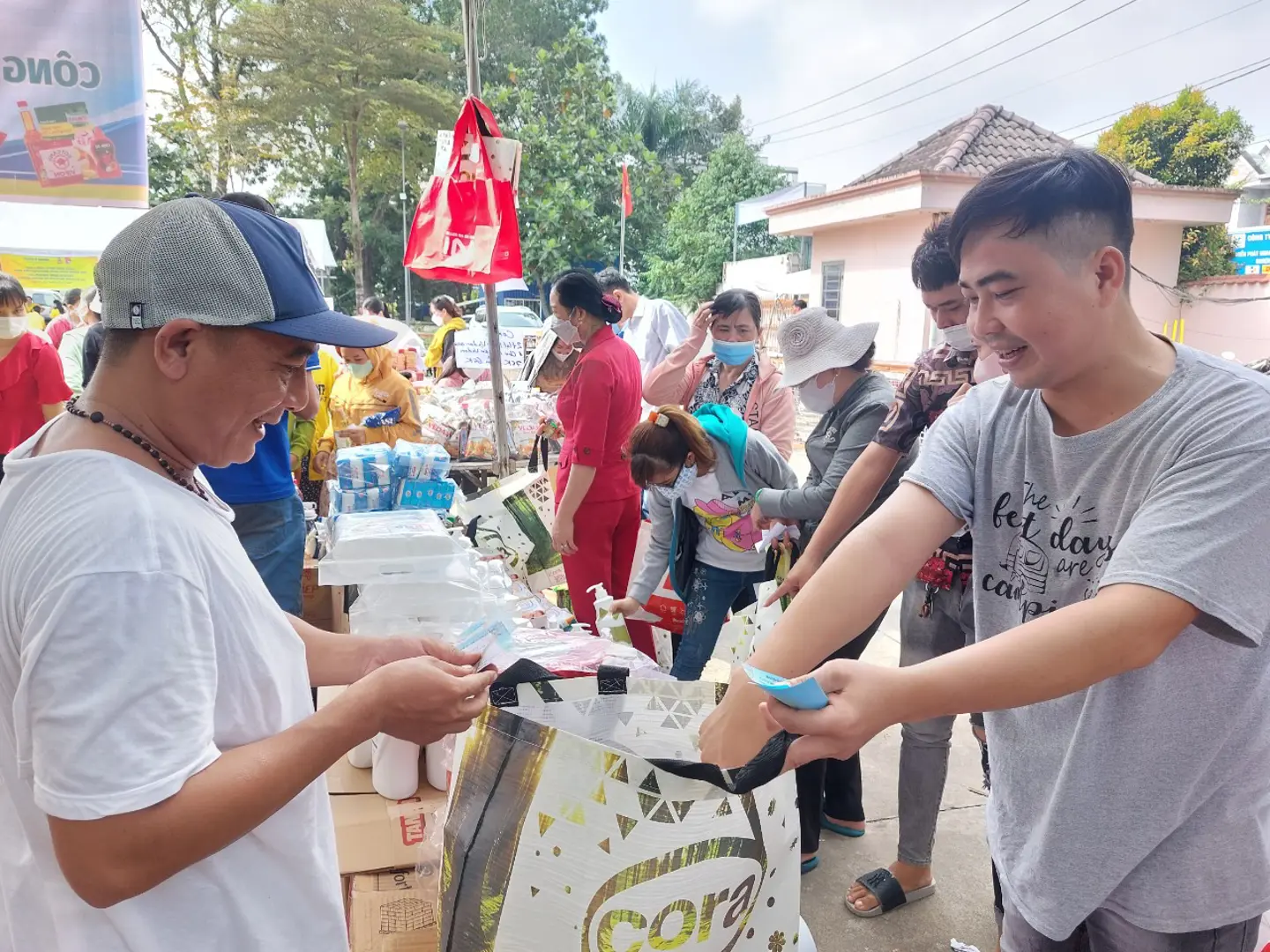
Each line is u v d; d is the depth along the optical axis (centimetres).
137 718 74
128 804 74
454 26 3108
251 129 2723
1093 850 112
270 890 96
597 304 314
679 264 2461
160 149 2738
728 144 2508
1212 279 1302
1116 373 105
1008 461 122
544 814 103
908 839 227
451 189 307
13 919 94
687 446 255
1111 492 107
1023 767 122
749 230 2444
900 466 229
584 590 327
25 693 75
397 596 186
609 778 100
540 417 520
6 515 82
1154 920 112
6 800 91
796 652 107
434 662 100
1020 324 101
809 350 250
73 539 75
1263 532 92
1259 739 107
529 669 119
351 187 2820
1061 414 115
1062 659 89
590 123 1625
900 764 226
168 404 86
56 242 678
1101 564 110
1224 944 113
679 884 100
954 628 214
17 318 375
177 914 89
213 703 84
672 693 123
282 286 87
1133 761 108
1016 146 1213
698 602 277
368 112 2731
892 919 224
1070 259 97
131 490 80
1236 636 93
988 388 130
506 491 308
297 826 99
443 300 939
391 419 395
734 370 360
